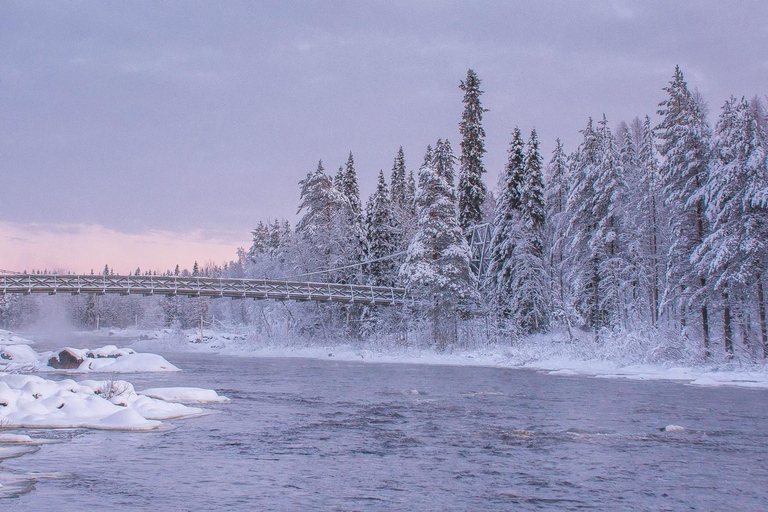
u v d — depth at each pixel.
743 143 29.42
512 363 37.38
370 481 9.35
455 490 8.87
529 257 45.31
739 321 31.81
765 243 29.06
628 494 8.72
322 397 20.70
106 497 8.27
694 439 13.05
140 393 19.22
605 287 40.12
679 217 33.31
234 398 20.20
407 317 51.28
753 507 8.12
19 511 7.55
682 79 34.66
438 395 21.41
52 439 12.30
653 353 31.47
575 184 44.22
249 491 8.69
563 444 12.46
